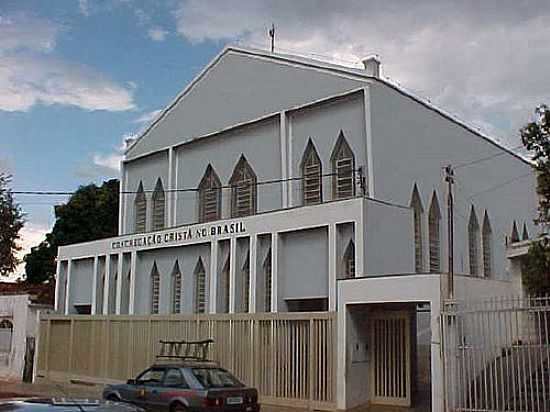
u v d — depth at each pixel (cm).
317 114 2741
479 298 1873
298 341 2131
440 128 2905
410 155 2703
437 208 2836
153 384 1694
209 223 2728
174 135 3347
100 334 2922
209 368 1716
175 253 2950
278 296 2422
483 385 1678
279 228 2447
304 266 2386
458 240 2959
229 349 2342
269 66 2925
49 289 4966
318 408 2022
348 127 2627
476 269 3059
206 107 3195
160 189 3434
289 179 2780
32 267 5319
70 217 5194
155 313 2956
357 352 2017
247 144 3000
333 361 2012
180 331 2556
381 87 2598
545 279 1573
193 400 1597
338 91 2653
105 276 3212
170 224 3297
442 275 1791
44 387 2844
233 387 1650
